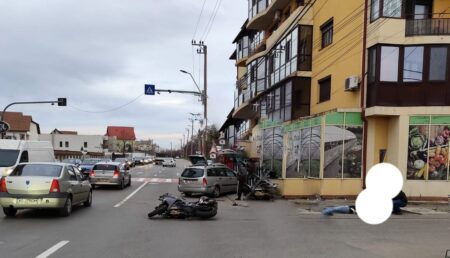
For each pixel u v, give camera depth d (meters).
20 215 13.13
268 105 31.52
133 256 7.92
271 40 32.22
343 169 19.83
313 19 26.30
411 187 18.64
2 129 34.03
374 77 19.12
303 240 9.75
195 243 9.25
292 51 27.02
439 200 18.55
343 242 9.55
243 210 15.82
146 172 48.34
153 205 16.66
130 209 15.23
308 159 21.41
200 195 22.11
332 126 19.86
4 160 19.97
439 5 19.67
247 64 39.09
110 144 144.00
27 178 12.46
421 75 18.91
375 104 18.98
